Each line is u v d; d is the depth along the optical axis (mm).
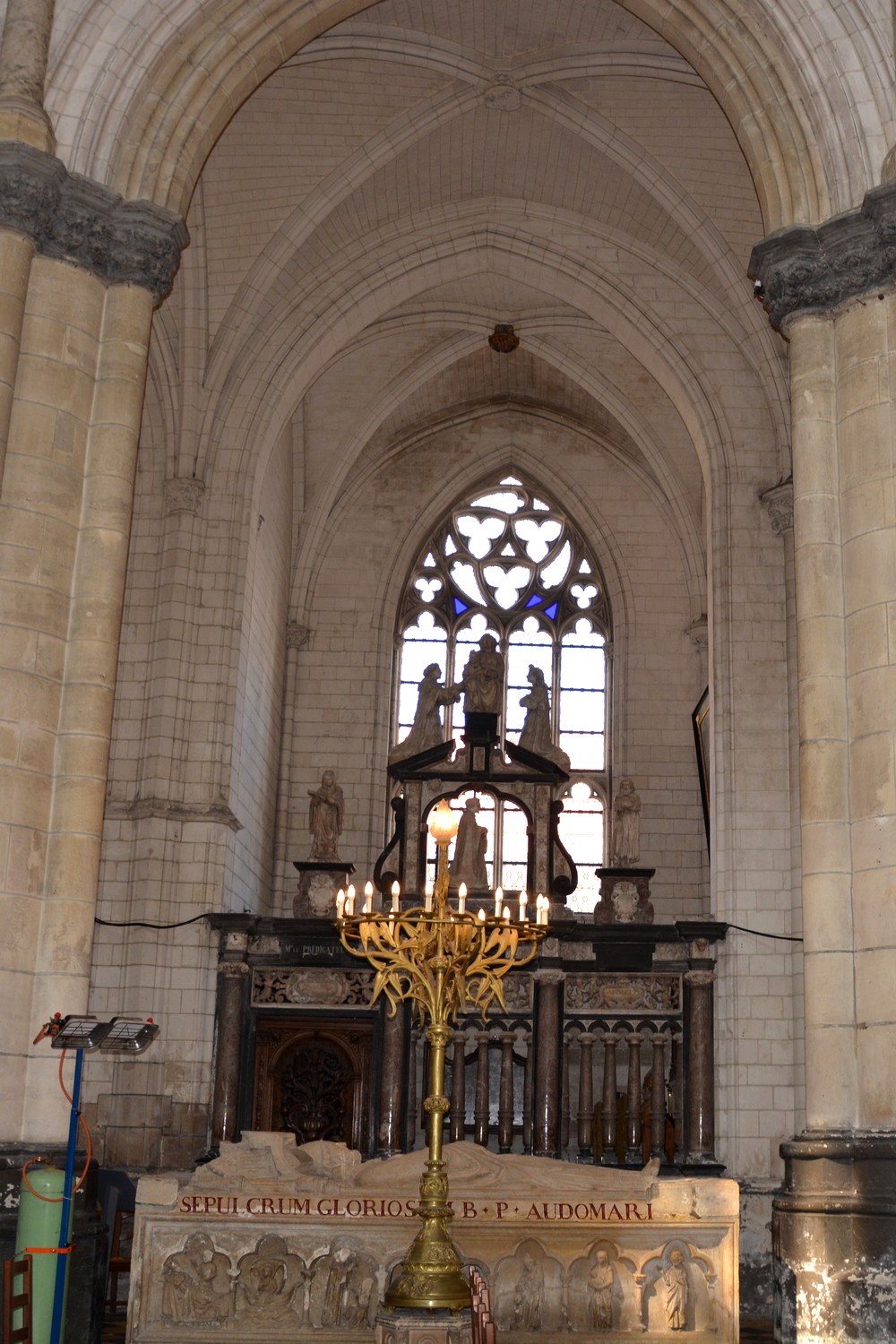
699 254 23188
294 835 29375
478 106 22500
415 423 31875
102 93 14016
